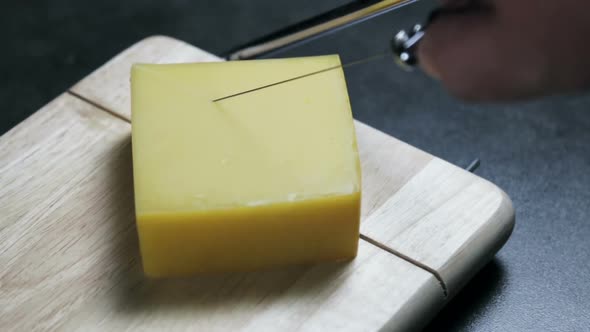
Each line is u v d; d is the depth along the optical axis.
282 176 0.57
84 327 0.57
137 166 0.58
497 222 0.61
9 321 0.57
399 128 0.73
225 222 0.56
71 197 0.62
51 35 0.83
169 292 0.58
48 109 0.67
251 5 0.85
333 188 0.57
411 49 0.52
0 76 0.79
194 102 0.61
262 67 0.63
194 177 0.57
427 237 0.60
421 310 0.58
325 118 0.60
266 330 0.56
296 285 0.58
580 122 0.73
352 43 0.79
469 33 0.48
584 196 0.67
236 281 0.58
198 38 0.82
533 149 0.71
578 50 0.47
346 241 0.58
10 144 0.65
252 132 0.59
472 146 0.71
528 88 0.48
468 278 0.60
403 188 0.62
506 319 0.60
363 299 0.57
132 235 0.61
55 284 0.58
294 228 0.57
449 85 0.50
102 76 0.69
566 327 0.60
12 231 0.61
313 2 0.85
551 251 0.63
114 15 0.84
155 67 0.63
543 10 0.46
